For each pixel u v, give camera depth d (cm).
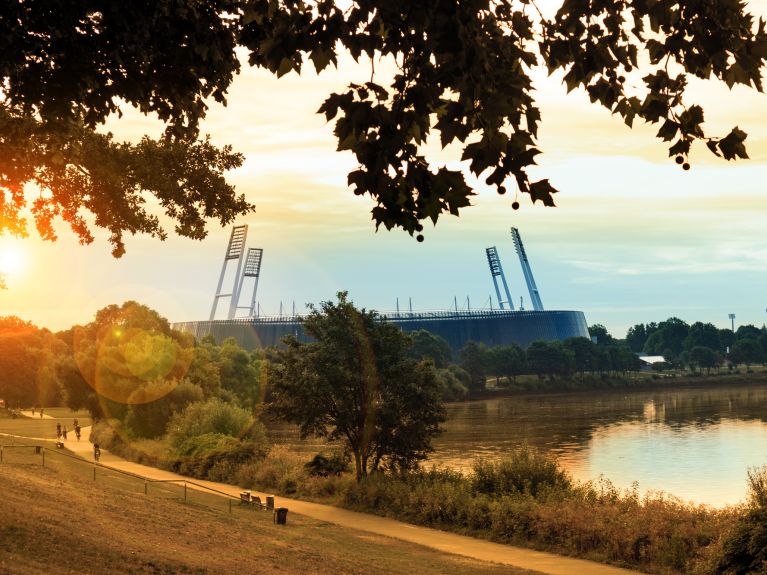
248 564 2347
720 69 940
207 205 2752
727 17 926
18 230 2566
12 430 10800
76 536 2069
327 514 4478
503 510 3903
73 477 3884
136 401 8200
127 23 1455
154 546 2262
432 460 7262
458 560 3225
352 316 5238
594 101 986
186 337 10794
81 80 1545
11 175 2234
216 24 1498
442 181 801
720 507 5066
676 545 3125
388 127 795
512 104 831
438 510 4212
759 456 7494
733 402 15800
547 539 3628
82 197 2670
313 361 5216
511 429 10494
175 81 1579
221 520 3391
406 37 843
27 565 1688
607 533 3388
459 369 19675
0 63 1515
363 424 5244
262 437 7275
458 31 779
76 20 1486
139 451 7238
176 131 1717
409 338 5341
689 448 8219
